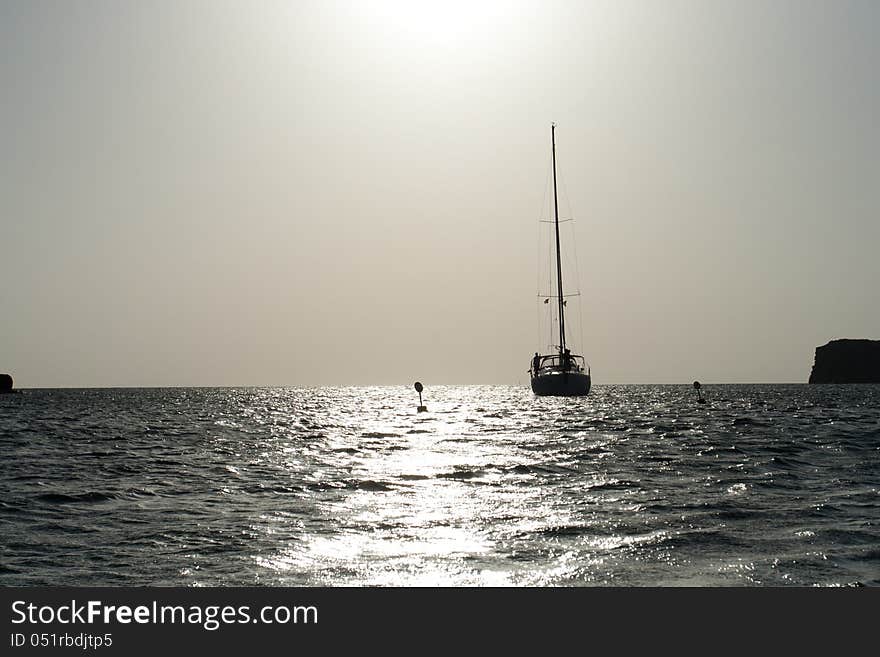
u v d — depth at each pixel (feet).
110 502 88.89
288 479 108.99
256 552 63.36
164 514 80.79
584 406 337.93
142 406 403.54
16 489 98.22
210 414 316.40
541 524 73.67
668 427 202.18
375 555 62.08
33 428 223.51
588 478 106.01
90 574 57.16
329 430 216.74
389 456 141.08
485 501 87.86
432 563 59.57
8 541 67.77
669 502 85.15
